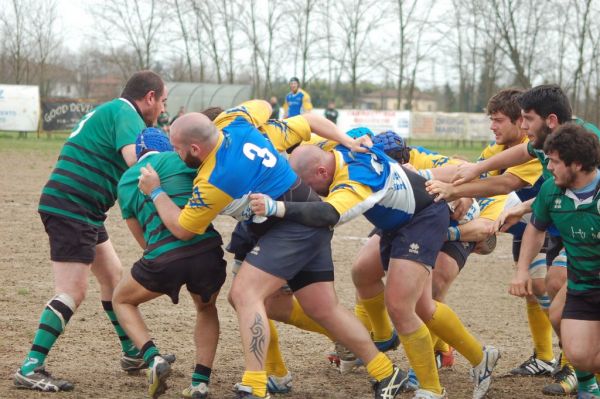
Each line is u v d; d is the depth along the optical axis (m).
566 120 7.53
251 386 7.10
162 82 8.41
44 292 12.33
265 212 6.98
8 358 8.91
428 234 7.55
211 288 7.57
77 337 10.05
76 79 78.62
